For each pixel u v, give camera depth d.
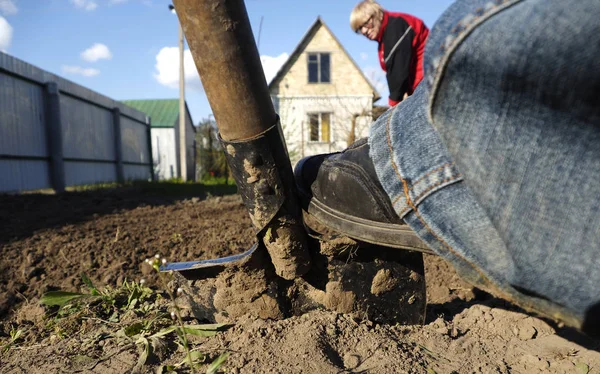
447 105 0.97
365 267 1.74
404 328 1.72
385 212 1.41
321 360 1.44
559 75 0.84
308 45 16.70
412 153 1.17
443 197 1.09
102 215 5.03
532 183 0.93
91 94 11.93
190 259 3.04
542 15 0.83
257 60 1.39
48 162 9.50
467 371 1.46
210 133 19.28
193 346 1.61
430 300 2.29
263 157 1.48
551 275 0.93
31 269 2.82
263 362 1.45
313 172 1.62
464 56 0.90
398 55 3.68
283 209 1.56
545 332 1.72
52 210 5.48
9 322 2.20
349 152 1.58
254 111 1.42
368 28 3.79
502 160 0.94
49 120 9.48
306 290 1.77
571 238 0.91
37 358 1.64
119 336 1.75
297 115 16.72
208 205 5.81
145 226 4.16
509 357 1.56
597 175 0.89
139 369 1.50
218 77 1.36
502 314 1.80
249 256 1.67
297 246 1.62
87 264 2.95
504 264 1.00
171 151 26.95
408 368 1.43
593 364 1.47
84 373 1.51
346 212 1.52
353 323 1.66
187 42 1.36
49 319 2.11
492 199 0.96
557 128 0.89
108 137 13.56
